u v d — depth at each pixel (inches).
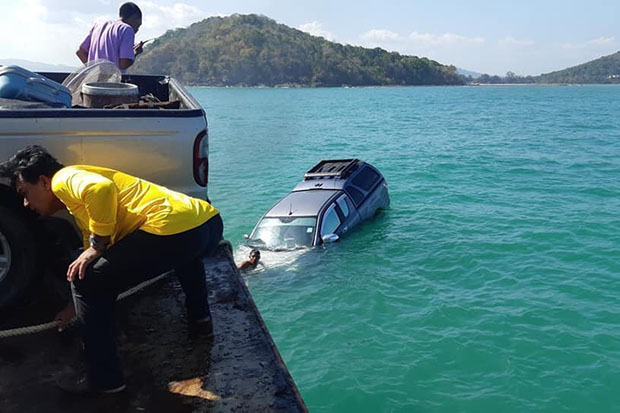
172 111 151.1
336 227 564.4
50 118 141.2
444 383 322.7
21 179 116.0
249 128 2001.7
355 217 604.1
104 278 115.8
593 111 2945.4
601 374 324.2
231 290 169.8
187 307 143.7
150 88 249.1
